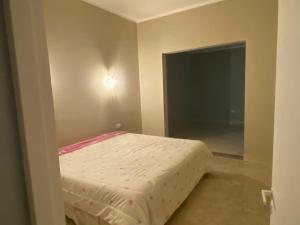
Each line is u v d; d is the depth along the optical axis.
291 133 0.73
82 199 1.64
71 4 2.75
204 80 6.67
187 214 1.96
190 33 3.41
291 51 0.75
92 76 3.11
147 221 1.47
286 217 0.77
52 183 0.52
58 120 2.67
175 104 5.86
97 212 1.55
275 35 2.77
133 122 3.98
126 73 3.75
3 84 0.42
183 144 2.64
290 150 0.74
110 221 1.47
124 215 1.42
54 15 2.55
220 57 6.32
